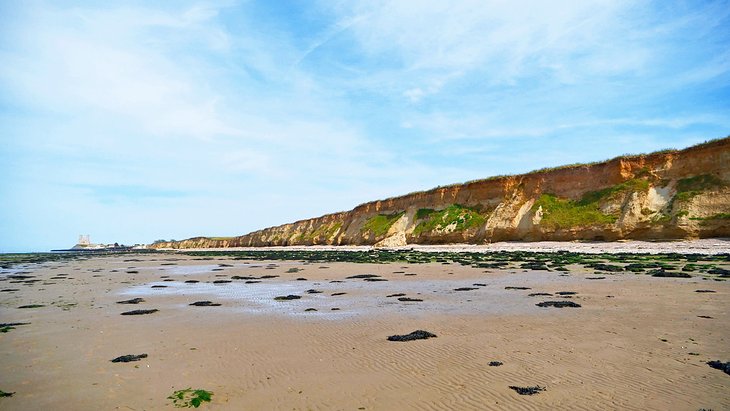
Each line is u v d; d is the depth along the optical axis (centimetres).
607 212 5056
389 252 6066
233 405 801
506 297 1923
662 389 785
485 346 1109
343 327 1412
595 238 5003
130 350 1208
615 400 746
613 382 827
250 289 2605
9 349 1247
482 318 1466
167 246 17788
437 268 3550
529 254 4453
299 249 8825
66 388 915
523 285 2309
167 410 784
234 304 2002
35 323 1644
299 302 2002
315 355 1103
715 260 3111
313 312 1716
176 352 1171
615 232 4797
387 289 2384
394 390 838
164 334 1396
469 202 7006
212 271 4194
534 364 948
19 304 2180
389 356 1061
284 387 882
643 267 2881
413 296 2072
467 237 6456
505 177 6612
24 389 916
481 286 2348
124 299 2292
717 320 1299
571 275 2662
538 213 5684
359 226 8981
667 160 4981
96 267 5412
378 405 771
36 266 6016
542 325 1319
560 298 1833
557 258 3878
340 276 3238
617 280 2323
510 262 3772
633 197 4875
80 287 2991
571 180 5741
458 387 835
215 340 1293
